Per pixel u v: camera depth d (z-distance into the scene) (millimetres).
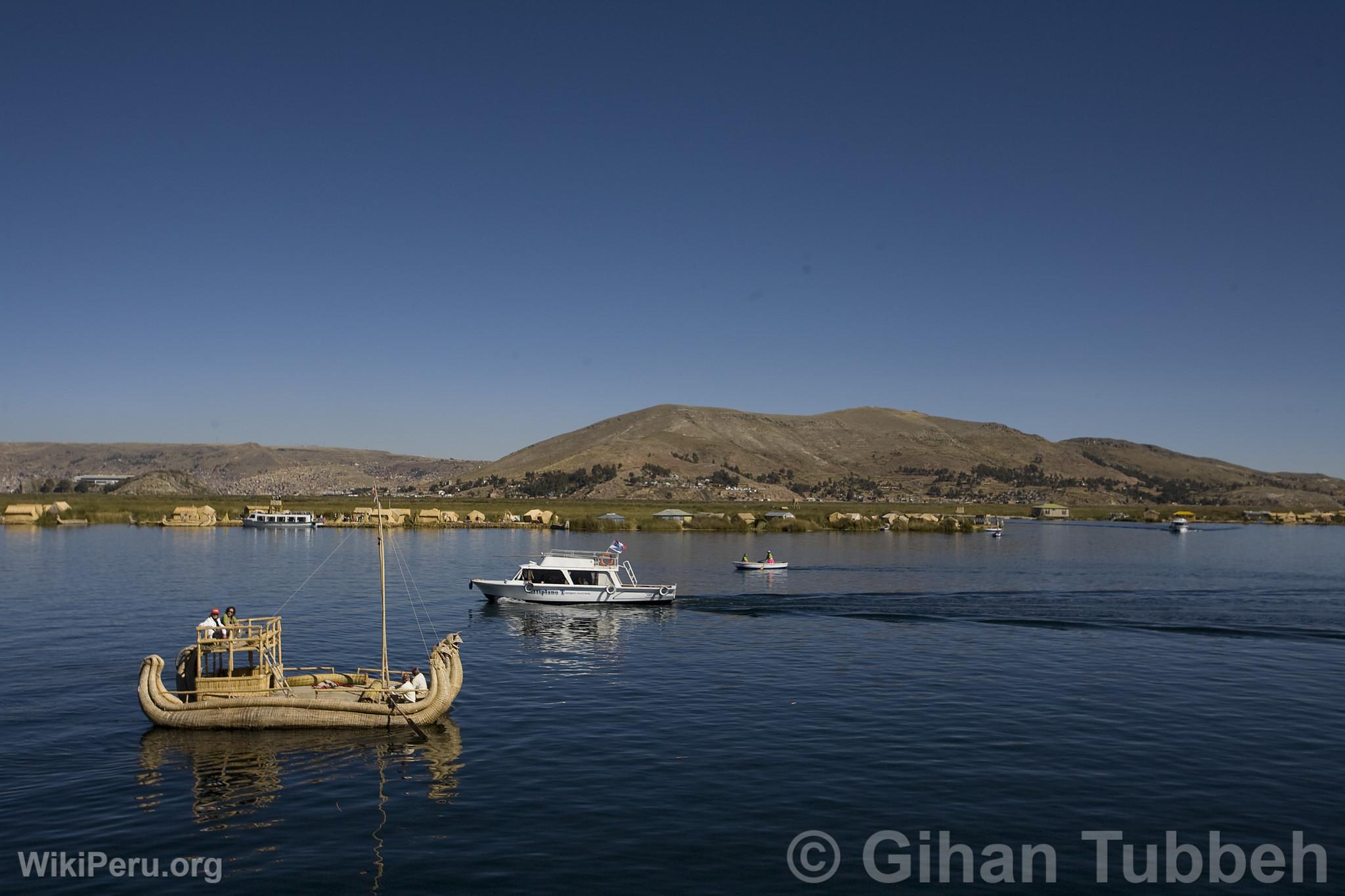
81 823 21953
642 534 156375
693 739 28969
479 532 163625
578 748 28016
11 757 26828
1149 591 72125
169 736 28984
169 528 154250
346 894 18328
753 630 52094
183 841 20906
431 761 26609
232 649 30922
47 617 53375
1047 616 57219
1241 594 69938
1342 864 19859
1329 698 34969
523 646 46750
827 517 185250
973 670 40250
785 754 27312
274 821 22109
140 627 49844
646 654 44250
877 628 52656
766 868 19484
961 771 25766
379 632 50000
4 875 19172
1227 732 30000
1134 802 23391
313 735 29266
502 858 19969
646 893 18297
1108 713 32469
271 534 142250
